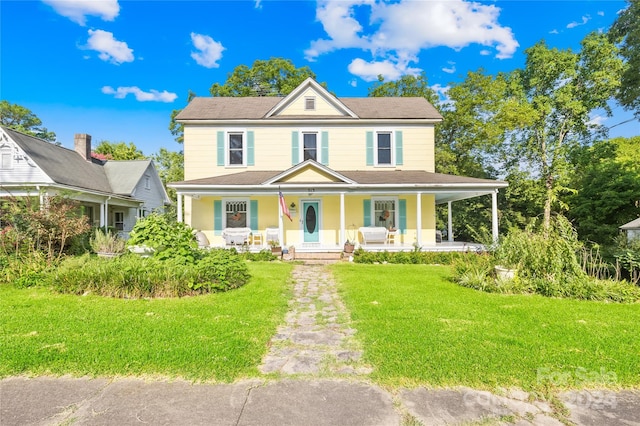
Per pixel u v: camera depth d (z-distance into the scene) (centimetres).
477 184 1265
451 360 346
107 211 1872
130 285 625
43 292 650
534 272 726
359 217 1469
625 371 325
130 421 249
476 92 2288
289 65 2533
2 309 523
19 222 803
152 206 2377
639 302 620
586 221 1862
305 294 685
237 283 720
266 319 488
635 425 250
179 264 698
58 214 848
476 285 727
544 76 2348
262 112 1590
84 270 668
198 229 1440
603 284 677
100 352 356
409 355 358
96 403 271
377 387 299
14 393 285
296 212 1456
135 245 768
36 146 1623
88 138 2052
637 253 780
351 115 1536
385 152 1559
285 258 1241
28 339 392
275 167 1532
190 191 1266
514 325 465
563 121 2364
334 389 296
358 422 249
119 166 2208
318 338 424
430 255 1188
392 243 1450
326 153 1538
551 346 386
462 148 2328
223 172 1516
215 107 1630
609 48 2170
